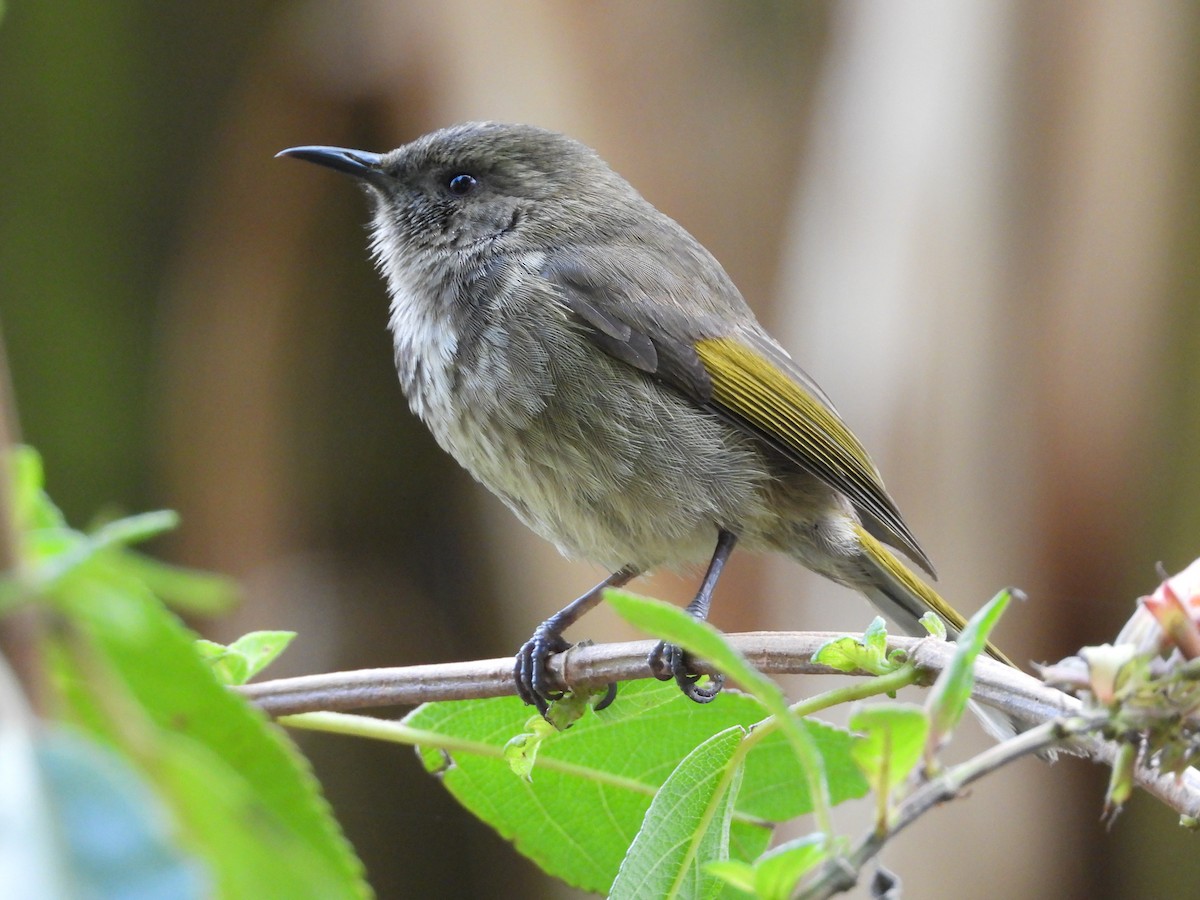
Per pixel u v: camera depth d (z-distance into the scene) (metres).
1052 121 10.42
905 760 3.30
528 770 5.59
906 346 10.28
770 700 3.27
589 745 6.14
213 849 2.04
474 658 12.45
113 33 12.98
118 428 12.99
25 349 12.88
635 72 11.52
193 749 2.34
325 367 12.58
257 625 11.63
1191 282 10.41
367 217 12.29
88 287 13.04
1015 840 10.15
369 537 12.70
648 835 4.61
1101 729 3.51
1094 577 10.30
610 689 6.68
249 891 2.07
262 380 12.10
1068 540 10.34
